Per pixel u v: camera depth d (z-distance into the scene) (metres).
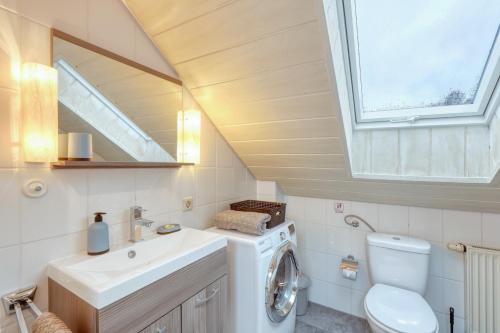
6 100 0.95
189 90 1.72
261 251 1.62
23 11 0.98
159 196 1.56
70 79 1.11
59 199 1.10
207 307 1.31
